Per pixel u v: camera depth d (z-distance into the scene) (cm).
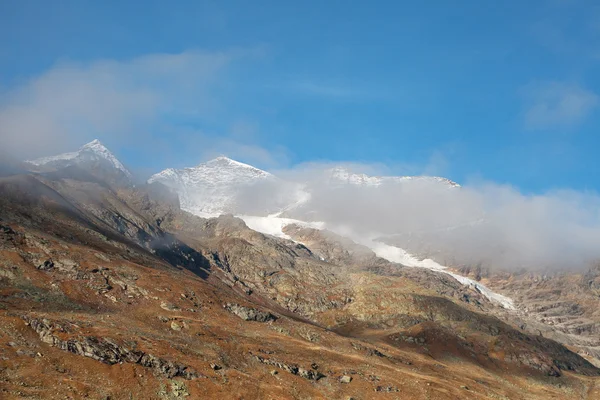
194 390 13138
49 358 11931
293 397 14862
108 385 11875
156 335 16225
